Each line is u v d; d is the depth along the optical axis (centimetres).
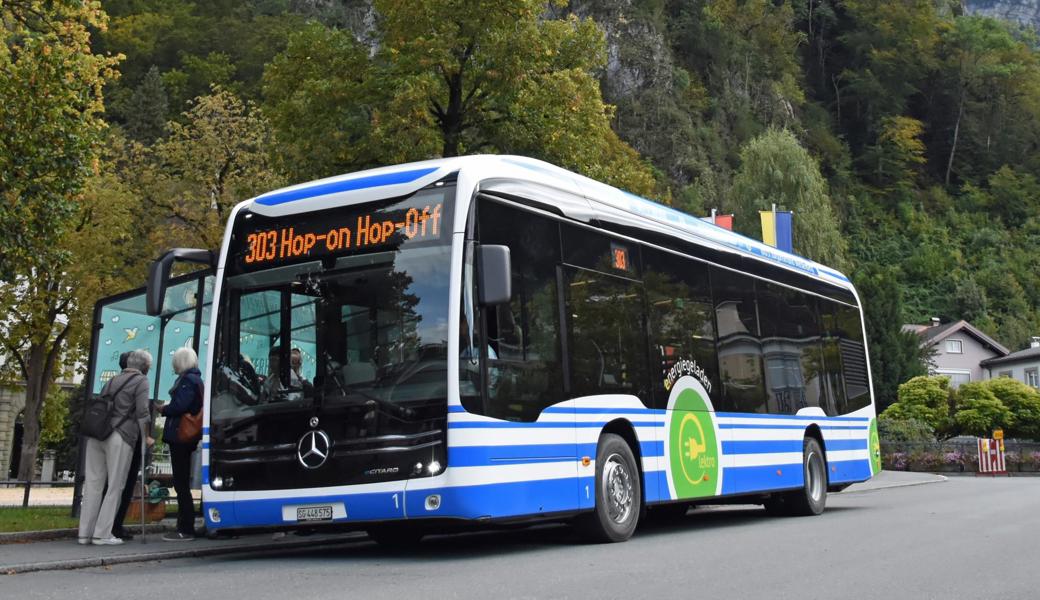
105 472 1131
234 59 10950
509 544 1140
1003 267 12769
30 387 3328
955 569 854
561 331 1058
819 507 1627
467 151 2395
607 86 11600
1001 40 15300
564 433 1034
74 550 1052
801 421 1592
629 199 1250
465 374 927
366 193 998
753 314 1495
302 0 11731
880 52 14738
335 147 2356
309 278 994
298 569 891
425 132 2281
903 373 6725
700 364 1319
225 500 974
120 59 1933
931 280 12288
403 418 920
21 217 1756
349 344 959
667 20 13175
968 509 1731
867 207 13338
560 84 2362
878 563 895
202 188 3316
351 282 975
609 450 1108
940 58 15225
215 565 953
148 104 9244
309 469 941
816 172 7450
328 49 2409
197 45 10906
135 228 3347
